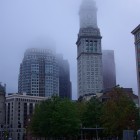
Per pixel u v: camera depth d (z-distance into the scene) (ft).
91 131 389.60
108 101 313.32
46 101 376.89
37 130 386.73
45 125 354.33
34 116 409.49
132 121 296.92
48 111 356.18
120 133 297.33
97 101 391.86
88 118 370.94
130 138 205.46
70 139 417.08
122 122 294.25
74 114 350.02
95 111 371.97
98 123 367.04
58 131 342.85
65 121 342.03
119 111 297.94
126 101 305.32
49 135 359.05
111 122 298.56
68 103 355.56
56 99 366.43
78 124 349.20
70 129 342.85
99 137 417.28
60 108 347.56
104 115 312.71
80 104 410.52
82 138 391.04
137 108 323.98
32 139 592.19
